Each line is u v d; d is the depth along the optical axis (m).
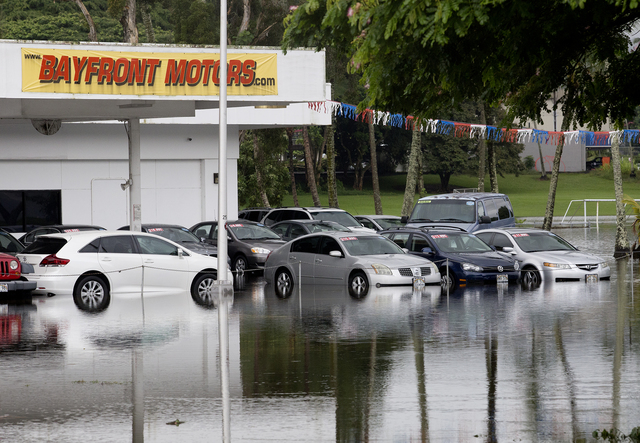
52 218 54.75
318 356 19.05
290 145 104.00
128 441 12.20
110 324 24.62
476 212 44.09
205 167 57.97
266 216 55.06
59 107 41.25
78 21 112.25
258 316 26.33
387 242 36.62
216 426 13.00
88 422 13.31
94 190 55.59
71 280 30.61
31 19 111.00
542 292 33.34
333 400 14.68
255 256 43.62
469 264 36.16
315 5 11.70
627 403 14.28
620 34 13.36
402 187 174.38
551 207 61.53
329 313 26.98
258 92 41.50
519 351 19.50
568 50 13.09
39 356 19.25
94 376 16.95
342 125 160.38
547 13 11.80
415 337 21.77
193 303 30.27
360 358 18.75
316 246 35.91
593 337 21.58
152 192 57.09
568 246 40.25
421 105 13.73
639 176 186.00
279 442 12.09
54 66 37.62
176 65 39.78
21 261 31.19
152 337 22.05
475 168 160.25
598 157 199.38
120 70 38.78
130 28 77.69
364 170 168.25
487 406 14.14
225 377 16.75
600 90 14.27
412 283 34.34
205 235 47.16
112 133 55.53
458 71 12.36
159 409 14.15
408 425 12.95
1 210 53.22
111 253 31.86
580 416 13.43
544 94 14.27
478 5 10.42
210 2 88.81
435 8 10.63
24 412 13.98
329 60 75.75
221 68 33.38
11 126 52.75
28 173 53.75
